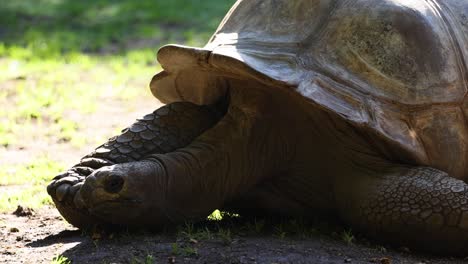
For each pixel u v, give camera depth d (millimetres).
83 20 35031
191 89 11180
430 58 10305
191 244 9609
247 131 10305
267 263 8961
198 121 10883
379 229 9773
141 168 9766
